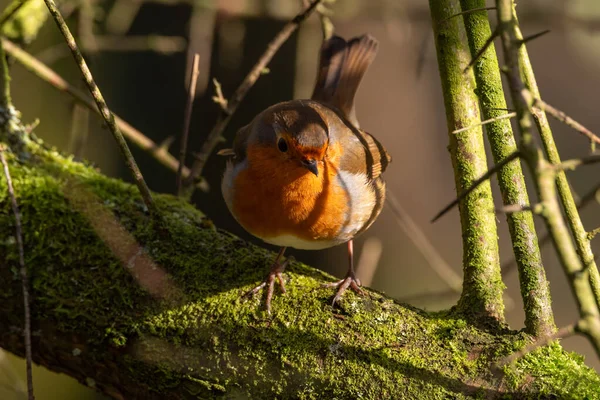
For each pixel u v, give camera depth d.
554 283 15.52
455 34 6.25
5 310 6.51
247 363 5.90
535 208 3.92
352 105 9.03
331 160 6.80
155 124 12.98
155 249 6.67
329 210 6.83
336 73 9.02
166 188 13.23
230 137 12.39
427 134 14.75
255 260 6.68
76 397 13.84
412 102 14.05
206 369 5.96
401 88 13.89
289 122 6.59
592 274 5.52
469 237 6.10
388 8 12.36
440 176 15.04
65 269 6.54
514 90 4.06
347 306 6.08
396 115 13.99
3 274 6.54
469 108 6.23
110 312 6.28
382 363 5.67
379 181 7.81
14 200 6.16
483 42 5.96
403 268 14.29
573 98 17.22
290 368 5.80
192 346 6.05
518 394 5.36
